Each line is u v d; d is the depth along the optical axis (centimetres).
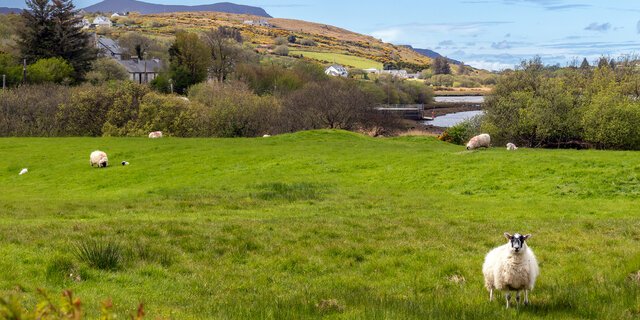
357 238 1750
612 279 1182
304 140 5650
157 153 4638
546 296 1066
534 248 1603
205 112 8106
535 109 7025
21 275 1161
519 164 3400
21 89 7925
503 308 952
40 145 5100
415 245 1641
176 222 1964
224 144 5138
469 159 3691
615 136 6606
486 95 8212
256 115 8244
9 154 4672
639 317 886
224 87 9725
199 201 2797
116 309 912
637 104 6906
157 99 7481
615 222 2017
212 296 1129
